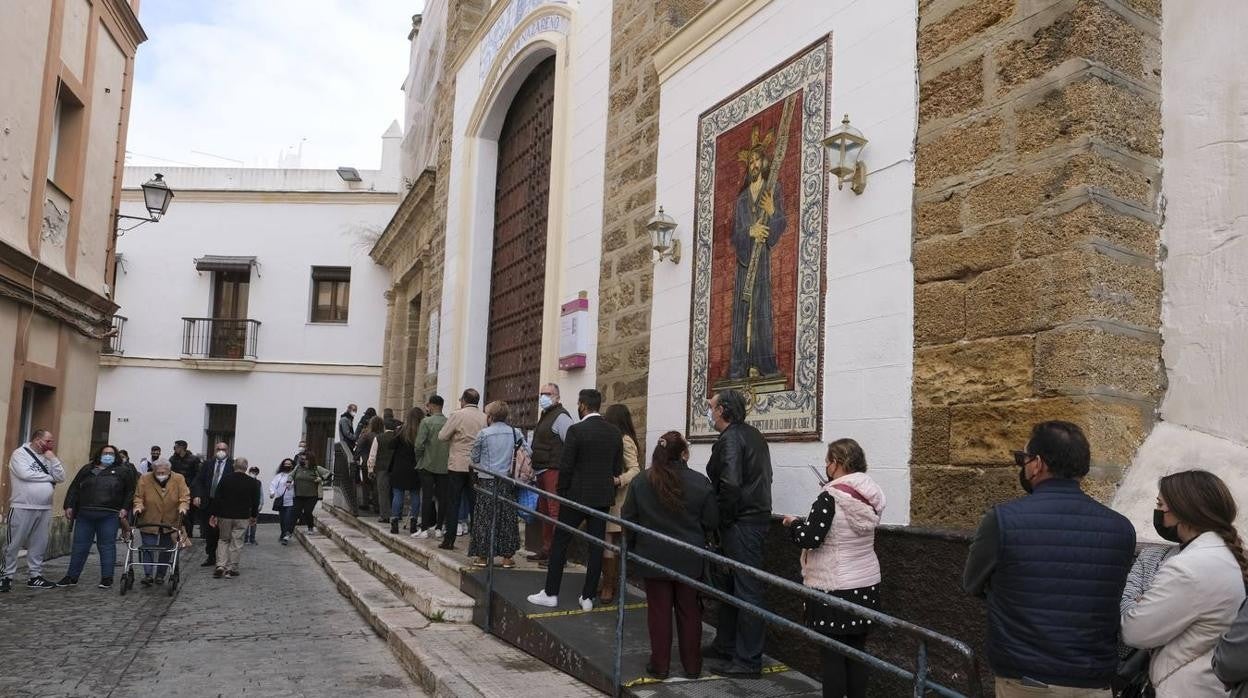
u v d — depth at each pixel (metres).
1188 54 4.53
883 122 5.62
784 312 6.38
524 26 12.52
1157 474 4.19
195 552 15.42
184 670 6.65
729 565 4.40
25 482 10.22
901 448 5.22
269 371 26.83
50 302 12.60
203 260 26.81
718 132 7.46
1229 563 2.85
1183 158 4.49
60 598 9.77
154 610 9.23
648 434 8.12
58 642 7.50
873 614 3.41
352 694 6.06
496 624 7.18
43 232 12.56
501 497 7.50
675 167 8.11
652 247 8.41
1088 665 3.02
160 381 26.77
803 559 4.78
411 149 23.48
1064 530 3.12
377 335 26.91
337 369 26.73
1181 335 4.37
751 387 6.68
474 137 14.70
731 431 5.74
